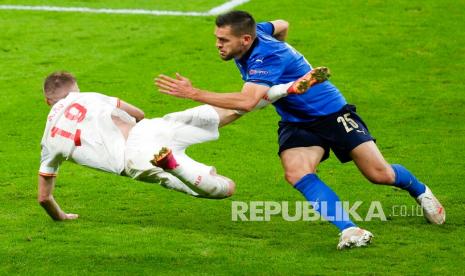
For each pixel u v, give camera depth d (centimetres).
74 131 1753
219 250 1764
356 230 1756
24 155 2475
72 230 1884
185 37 3575
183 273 1647
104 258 1722
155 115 2841
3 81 3136
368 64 3284
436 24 3650
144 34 3625
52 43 3534
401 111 2845
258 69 1756
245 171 2338
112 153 1741
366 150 1834
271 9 3872
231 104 1728
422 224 1919
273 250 1767
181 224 1938
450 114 2805
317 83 1741
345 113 1841
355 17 3744
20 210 2030
